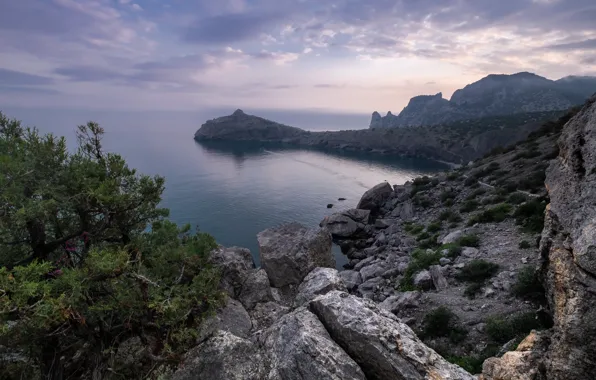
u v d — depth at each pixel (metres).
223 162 184.12
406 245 51.66
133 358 11.26
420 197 77.31
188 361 10.75
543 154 68.19
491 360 12.59
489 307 24.14
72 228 12.84
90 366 10.67
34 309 8.27
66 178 11.86
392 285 37.41
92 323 10.37
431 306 26.95
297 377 9.66
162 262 12.49
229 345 11.09
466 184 72.94
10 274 7.98
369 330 10.78
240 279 17.14
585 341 9.18
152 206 14.09
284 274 20.06
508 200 50.09
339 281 16.78
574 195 12.10
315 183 132.62
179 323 10.86
